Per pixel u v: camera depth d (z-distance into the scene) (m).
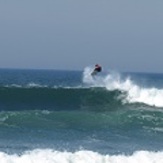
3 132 100.38
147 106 149.50
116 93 158.25
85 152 74.69
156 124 118.75
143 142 95.56
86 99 158.88
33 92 161.62
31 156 72.81
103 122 118.31
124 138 99.44
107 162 73.00
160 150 86.94
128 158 75.06
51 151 75.75
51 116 117.62
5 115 113.06
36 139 93.69
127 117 121.69
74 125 113.44
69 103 158.38
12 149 81.88
